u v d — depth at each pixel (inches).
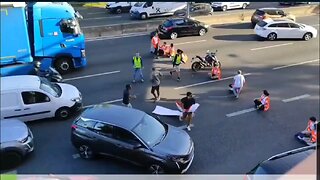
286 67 906.7
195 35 1169.4
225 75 841.5
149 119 512.4
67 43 808.3
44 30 780.0
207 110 674.2
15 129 499.8
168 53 951.0
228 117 650.2
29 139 500.4
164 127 516.4
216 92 750.5
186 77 823.1
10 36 725.9
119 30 1175.6
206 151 543.5
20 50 742.5
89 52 983.0
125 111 514.9
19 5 714.8
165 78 814.5
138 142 472.7
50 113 601.0
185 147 485.7
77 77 808.9
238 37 1166.3
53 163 504.1
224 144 563.5
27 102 577.3
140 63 777.6
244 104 701.3
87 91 737.0
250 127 618.2
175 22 1128.2
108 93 730.8
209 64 854.5
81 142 502.6
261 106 673.0
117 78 806.5
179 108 636.1
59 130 586.6
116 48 1023.0
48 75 751.1
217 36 1171.3
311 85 800.9
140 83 784.3
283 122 637.9
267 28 1120.8
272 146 561.6
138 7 1422.2
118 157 488.1
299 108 693.3
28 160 509.4
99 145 491.5
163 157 465.7
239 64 917.2
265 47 1065.5
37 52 788.6
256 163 517.3
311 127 567.2
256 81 814.5
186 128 608.1
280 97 738.2
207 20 1336.1
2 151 475.5
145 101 701.3
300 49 1055.0
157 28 1172.5
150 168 476.1
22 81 595.8
